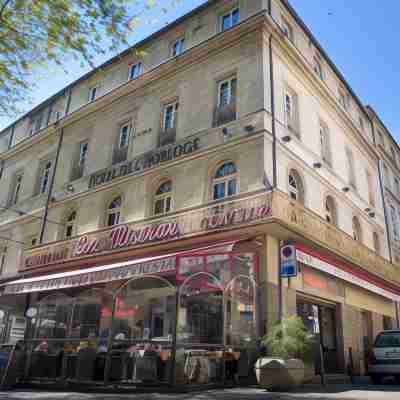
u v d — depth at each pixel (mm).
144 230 14547
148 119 17500
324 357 13953
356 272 15758
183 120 16016
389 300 20094
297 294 12758
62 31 8297
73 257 16656
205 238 12797
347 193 18469
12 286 15586
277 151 13547
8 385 8969
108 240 15648
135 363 8266
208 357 9031
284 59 15539
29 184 22469
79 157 20406
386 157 25828
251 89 14156
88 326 9289
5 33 8164
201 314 10570
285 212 11953
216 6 17000
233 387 9219
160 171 15797
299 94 16094
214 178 14211
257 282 11688
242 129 13773
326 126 18047
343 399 6676
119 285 14547
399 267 21031
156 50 18984
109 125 19219
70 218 19266
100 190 17906
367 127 24250
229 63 15312
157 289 11117
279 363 8664
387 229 22750
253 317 11297
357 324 16078
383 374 10945
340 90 21031
